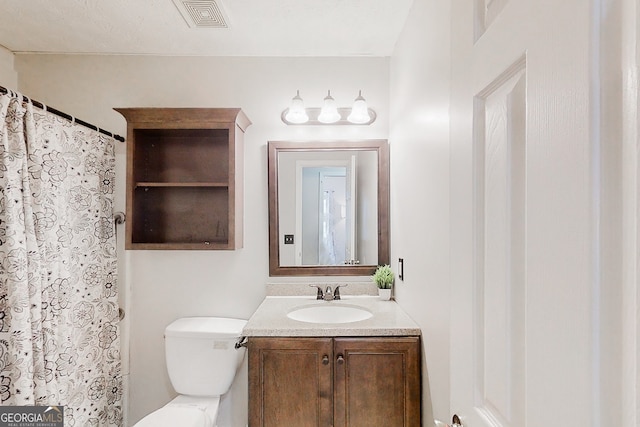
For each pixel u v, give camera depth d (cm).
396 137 209
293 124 229
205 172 226
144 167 225
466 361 70
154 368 223
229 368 201
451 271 79
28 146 156
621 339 33
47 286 164
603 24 35
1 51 215
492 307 61
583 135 37
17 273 145
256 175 228
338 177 227
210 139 227
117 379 214
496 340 59
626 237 33
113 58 225
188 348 200
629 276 33
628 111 33
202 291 225
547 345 43
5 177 145
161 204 225
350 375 162
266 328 164
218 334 200
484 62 63
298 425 162
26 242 151
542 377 45
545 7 44
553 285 42
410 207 176
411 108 174
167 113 203
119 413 215
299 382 162
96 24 191
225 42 211
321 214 227
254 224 227
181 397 203
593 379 36
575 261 38
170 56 227
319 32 200
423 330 155
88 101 224
